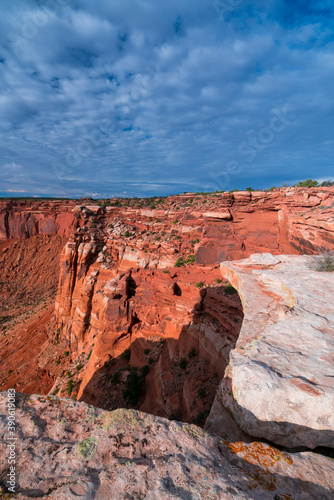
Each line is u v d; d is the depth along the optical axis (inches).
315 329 233.9
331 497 105.5
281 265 436.5
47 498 90.5
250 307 303.4
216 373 816.9
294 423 154.0
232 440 181.2
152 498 93.5
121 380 1031.0
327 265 401.7
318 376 170.1
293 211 1222.9
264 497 100.6
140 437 126.4
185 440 128.6
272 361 188.9
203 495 96.1
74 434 124.9
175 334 1007.0
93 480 99.8
